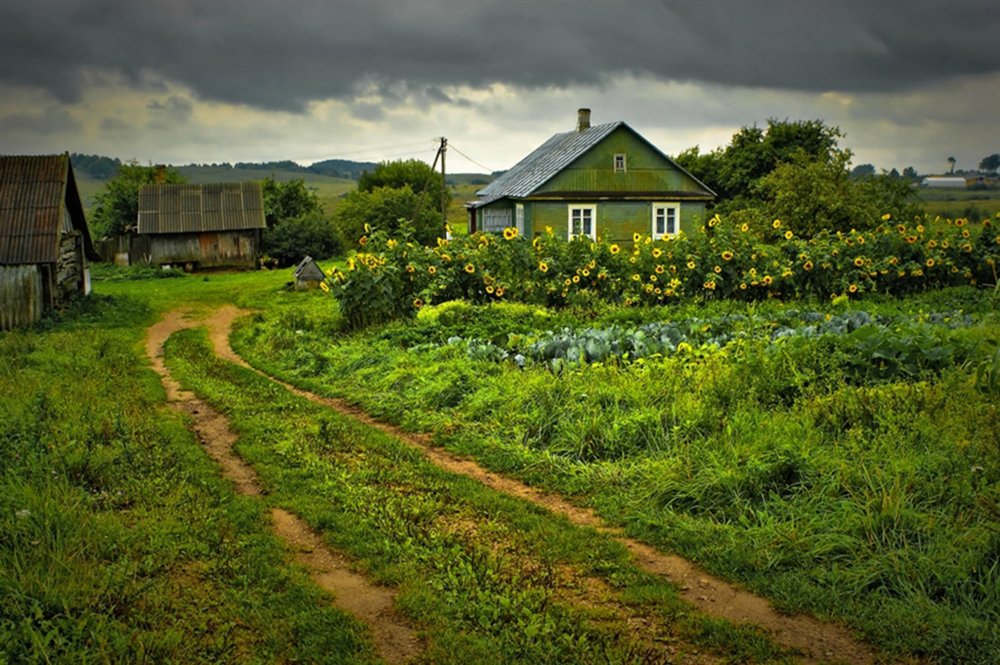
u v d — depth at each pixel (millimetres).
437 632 5277
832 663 4945
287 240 52375
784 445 7617
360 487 8055
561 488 8141
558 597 5805
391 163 74062
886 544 6219
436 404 11367
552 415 9867
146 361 17828
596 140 35969
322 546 6742
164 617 5336
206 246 49688
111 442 9398
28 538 6172
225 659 4906
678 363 11102
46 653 4723
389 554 6465
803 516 6715
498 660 4934
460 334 15977
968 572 5707
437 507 7531
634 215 37094
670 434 8734
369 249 20641
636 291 20828
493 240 21734
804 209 36125
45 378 13969
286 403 12148
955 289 21422
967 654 4914
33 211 25609
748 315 16750
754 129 55031
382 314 19547
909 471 6926
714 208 52844
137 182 68312
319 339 18516
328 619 5410
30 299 24734
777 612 5602
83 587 5527
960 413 8062
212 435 10555
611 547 6629
